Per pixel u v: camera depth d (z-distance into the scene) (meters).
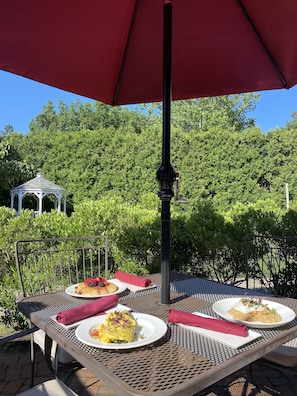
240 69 2.18
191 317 1.07
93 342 0.94
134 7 1.80
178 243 2.91
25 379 2.13
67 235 2.79
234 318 1.12
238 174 8.87
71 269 2.77
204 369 0.82
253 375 2.10
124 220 2.98
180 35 1.99
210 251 2.92
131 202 9.77
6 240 2.66
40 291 2.40
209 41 2.01
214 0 1.74
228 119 13.91
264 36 1.89
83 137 10.39
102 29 1.81
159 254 2.82
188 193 9.02
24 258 2.66
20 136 11.48
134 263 2.83
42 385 1.31
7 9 1.43
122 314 1.06
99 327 1.03
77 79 2.12
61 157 10.72
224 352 0.91
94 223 2.90
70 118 22.78
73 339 1.00
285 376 1.97
